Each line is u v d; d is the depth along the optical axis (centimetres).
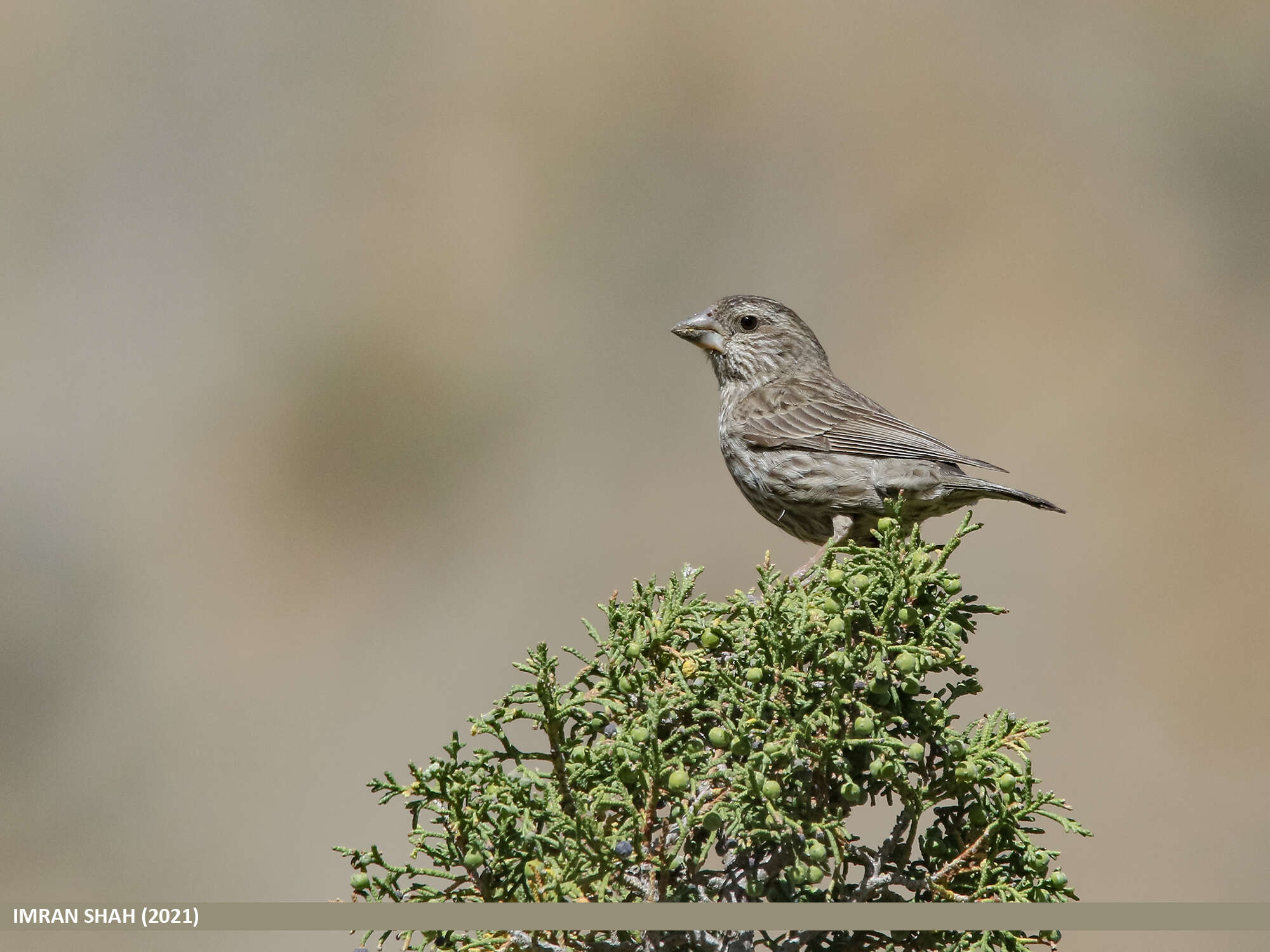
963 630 448
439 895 427
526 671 431
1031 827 445
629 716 429
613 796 415
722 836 432
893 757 417
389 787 423
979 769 427
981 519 1405
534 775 422
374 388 1623
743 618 444
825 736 422
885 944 427
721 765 413
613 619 451
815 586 452
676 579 453
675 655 439
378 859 427
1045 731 432
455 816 424
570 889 405
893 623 433
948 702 439
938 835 438
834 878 408
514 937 414
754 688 432
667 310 1692
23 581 1421
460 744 425
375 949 427
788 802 421
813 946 429
